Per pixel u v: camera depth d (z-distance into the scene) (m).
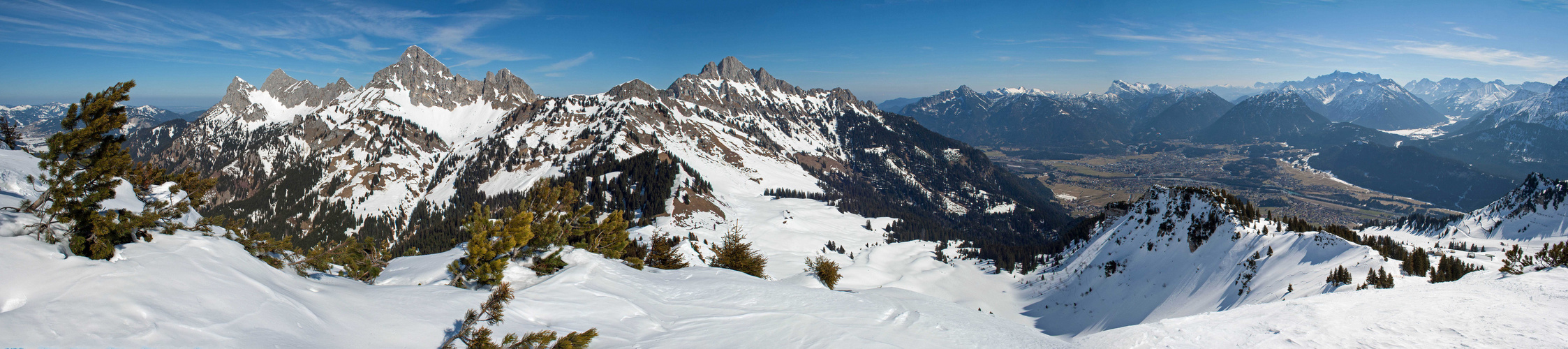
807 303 22.89
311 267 19.81
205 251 14.68
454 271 22.02
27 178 14.16
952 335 20.16
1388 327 18.50
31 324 9.98
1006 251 170.12
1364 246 65.00
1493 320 18.55
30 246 12.05
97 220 12.71
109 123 14.30
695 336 18.25
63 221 12.64
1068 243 156.88
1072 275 113.56
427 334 15.22
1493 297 22.52
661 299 22.84
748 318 20.44
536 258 25.72
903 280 116.19
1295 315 20.80
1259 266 75.75
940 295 112.62
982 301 110.31
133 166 20.12
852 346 17.61
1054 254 154.25
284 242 19.08
